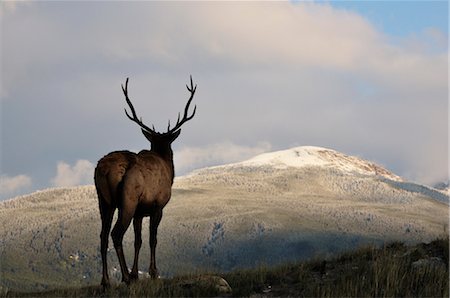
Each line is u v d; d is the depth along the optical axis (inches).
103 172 1450.5
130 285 1364.4
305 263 1487.5
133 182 1439.5
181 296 1304.1
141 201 1466.5
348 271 1380.4
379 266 1330.0
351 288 1246.3
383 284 1288.1
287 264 1519.4
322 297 1224.8
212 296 1327.5
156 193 1488.7
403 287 1288.1
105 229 1451.8
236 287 1386.6
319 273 1409.9
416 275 1320.1
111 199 1449.3
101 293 1384.1
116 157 1465.3
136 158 1476.4
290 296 1290.6
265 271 1457.9
